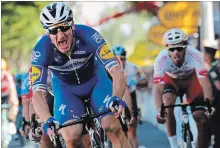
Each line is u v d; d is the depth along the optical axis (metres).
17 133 29.12
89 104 12.91
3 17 50.44
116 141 12.30
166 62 16.95
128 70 20.06
